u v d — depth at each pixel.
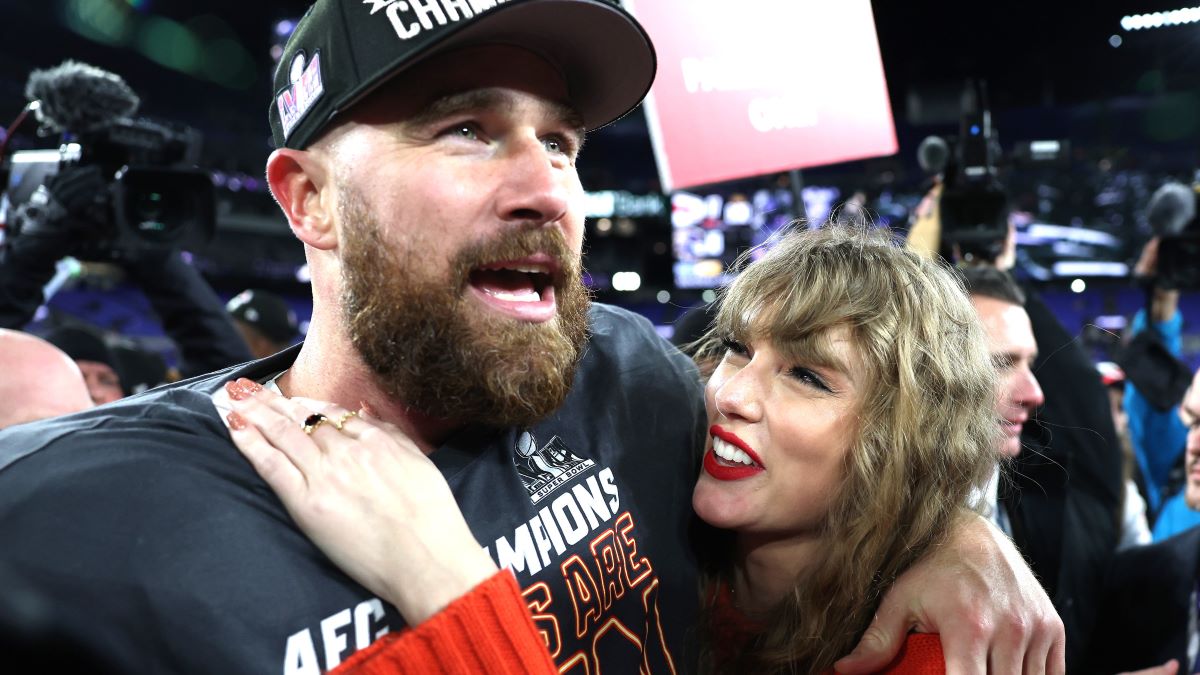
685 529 0.99
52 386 1.19
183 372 1.88
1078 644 1.46
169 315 1.85
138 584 0.65
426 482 0.71
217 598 0.66
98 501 0.67
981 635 0.80
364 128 0.72
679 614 0.96
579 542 0.85
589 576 0.85
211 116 10.50
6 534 0.65
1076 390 1.57
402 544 0.67
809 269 0.92
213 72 10.27
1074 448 1.55
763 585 1.01
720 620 1.00
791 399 0.91
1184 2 6.94
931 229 1.99
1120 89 8.45
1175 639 1.39
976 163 1.84
